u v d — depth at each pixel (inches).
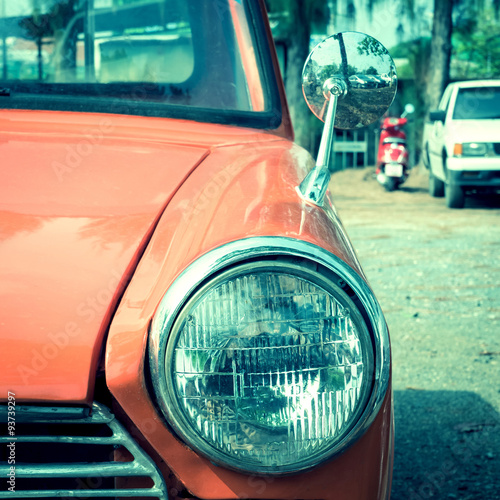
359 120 51.6
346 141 602.5
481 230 276.1
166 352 35.9
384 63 50.2
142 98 66.9
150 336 36.4
